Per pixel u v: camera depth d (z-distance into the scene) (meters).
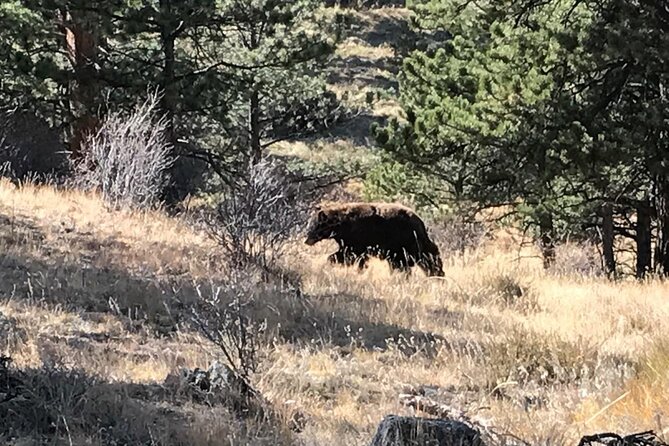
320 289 20.91
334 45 43.22
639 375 13.65
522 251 48.84
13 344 12.68
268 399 11.77
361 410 12.20
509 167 33.91
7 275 17.41
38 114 39.69
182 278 19.47
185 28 38.91
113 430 9.59
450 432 9.08
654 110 30.59
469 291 23.20
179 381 11.67
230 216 21.52
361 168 54.12
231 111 45.19
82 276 18.05
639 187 36.66
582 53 32.47
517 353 15.50
